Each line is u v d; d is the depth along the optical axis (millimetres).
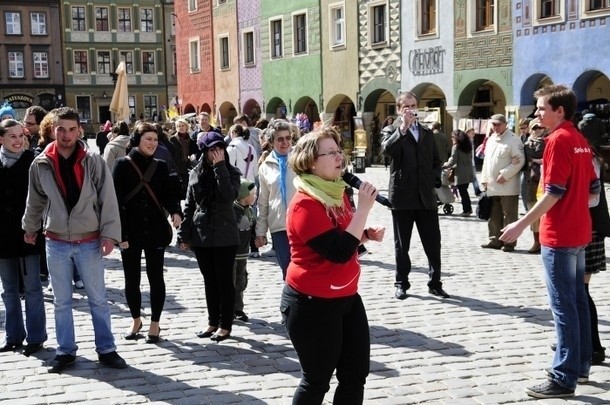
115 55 65000
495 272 10430
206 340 7363
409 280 9922
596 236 6223
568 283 5527
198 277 10414
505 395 5711
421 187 8695
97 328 6590
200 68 41531
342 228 4277
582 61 21766
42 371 6512
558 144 5355
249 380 6195
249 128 13500
